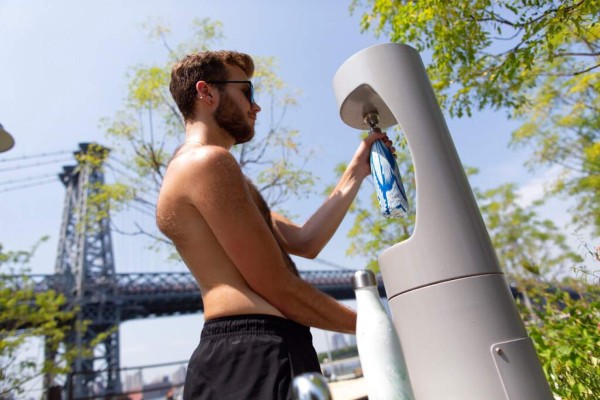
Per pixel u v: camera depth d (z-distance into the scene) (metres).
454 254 0.76
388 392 0.65
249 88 1.10
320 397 0.43
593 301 1.98
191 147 0.95
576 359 1.58
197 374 0.81
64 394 6.04
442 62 2.52
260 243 0.81
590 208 8.31
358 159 1.31
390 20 3.14
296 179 6.61
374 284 0.73
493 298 0.74
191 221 0.87
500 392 0.68
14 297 6.91
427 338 0.74
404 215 0.99
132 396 7.11
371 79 0.91
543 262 10.76
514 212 12.21
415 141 0.84
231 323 0.81
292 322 0.85
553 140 8.67
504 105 2.93
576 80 5.55
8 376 5.75
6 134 3.58
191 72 1.05
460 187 0.83
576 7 1.79
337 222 1.26
